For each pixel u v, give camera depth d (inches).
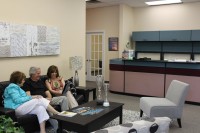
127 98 216.8
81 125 96.8
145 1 260.7
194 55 266.7
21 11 144.5
